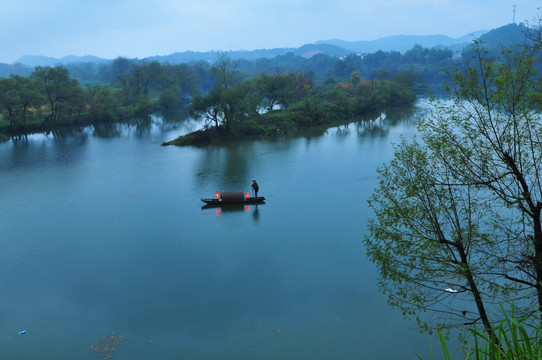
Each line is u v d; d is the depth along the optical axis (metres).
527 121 13.17
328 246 33.03
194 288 27.45
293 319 23.22
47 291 27.92
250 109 91.25
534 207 13.72
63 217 43.06
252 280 28.14
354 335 21.48
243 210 43.06
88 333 22.81
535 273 14.48
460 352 19.08
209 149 78.69
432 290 24.16
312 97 138.25
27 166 68.25
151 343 21.69
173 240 35.97
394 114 129.62
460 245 15.23
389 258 16.55
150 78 175.38
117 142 91.94
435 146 15.55
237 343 21.34
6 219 42.94
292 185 51.53
